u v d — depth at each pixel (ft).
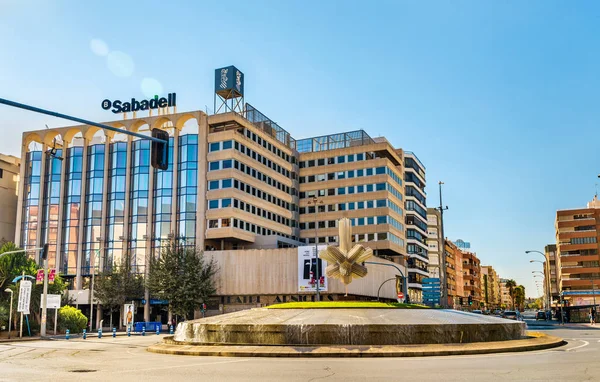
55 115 57.47
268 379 53.93
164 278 254.06
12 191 333.83
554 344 97.30
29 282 163.84
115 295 261.03
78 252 294.66
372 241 335.67
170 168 291.17
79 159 305.32
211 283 270.26
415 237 411.13
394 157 367.66
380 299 316.40
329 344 91.04
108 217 294.05
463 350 82.79
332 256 172.04
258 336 94.58
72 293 285.23
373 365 67.21
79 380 54.29
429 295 285.23
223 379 54.24
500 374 55.83
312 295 270.46
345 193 348.59
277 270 273.13
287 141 361.30
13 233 331.77
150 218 287.69
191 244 280.51
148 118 298.15
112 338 163.12
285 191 338.13
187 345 96.68
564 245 414.62
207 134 292.61
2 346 120.67
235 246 300.61
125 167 297.74
